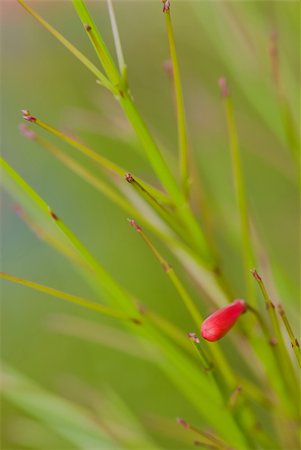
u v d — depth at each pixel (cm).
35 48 60
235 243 32
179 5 43
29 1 58
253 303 29
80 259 29
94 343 60
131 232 60
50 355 61
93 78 57
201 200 30
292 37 34
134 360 58
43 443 38
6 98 65
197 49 46
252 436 29
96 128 38
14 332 64
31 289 65
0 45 61
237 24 33
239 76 34
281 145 38
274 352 28
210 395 29
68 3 57
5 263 67
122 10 50
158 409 55
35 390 32
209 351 30
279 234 46
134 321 28
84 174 28
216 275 28
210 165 35
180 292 27
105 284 28
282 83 33
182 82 40
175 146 44
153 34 48
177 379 30
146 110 45
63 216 65
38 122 27
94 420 32
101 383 58
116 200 28
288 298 32
